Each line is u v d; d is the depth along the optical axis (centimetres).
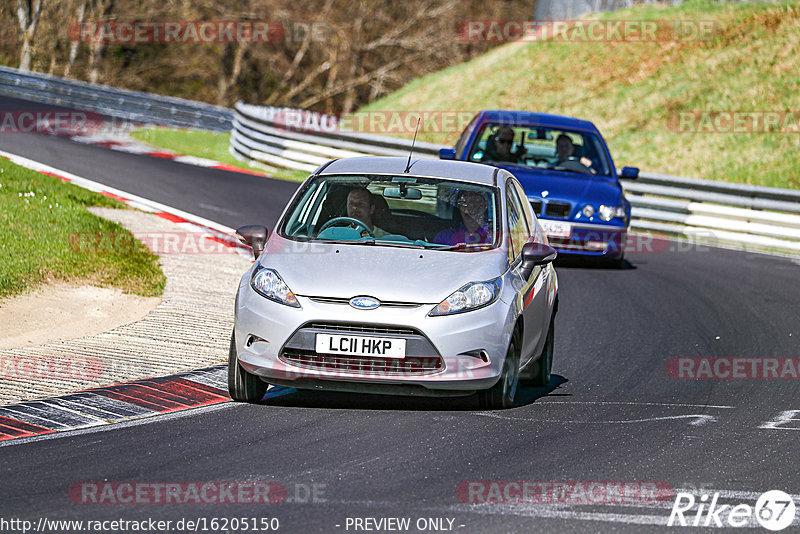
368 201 3016
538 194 5369
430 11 18862
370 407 2786
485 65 12962
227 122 12631
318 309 2630
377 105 13300
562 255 5806
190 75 19638
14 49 19162
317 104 19725
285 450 2358
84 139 9925
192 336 3509
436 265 2766
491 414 2761
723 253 6412
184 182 7425
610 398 3050
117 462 2238
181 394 2825
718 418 2844
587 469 2303
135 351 3262
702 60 11075
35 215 5053
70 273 4209
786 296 4981
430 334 2614
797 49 10562
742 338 4044
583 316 4338
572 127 5794
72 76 18862
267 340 2645
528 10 19412
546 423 2691
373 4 19012
